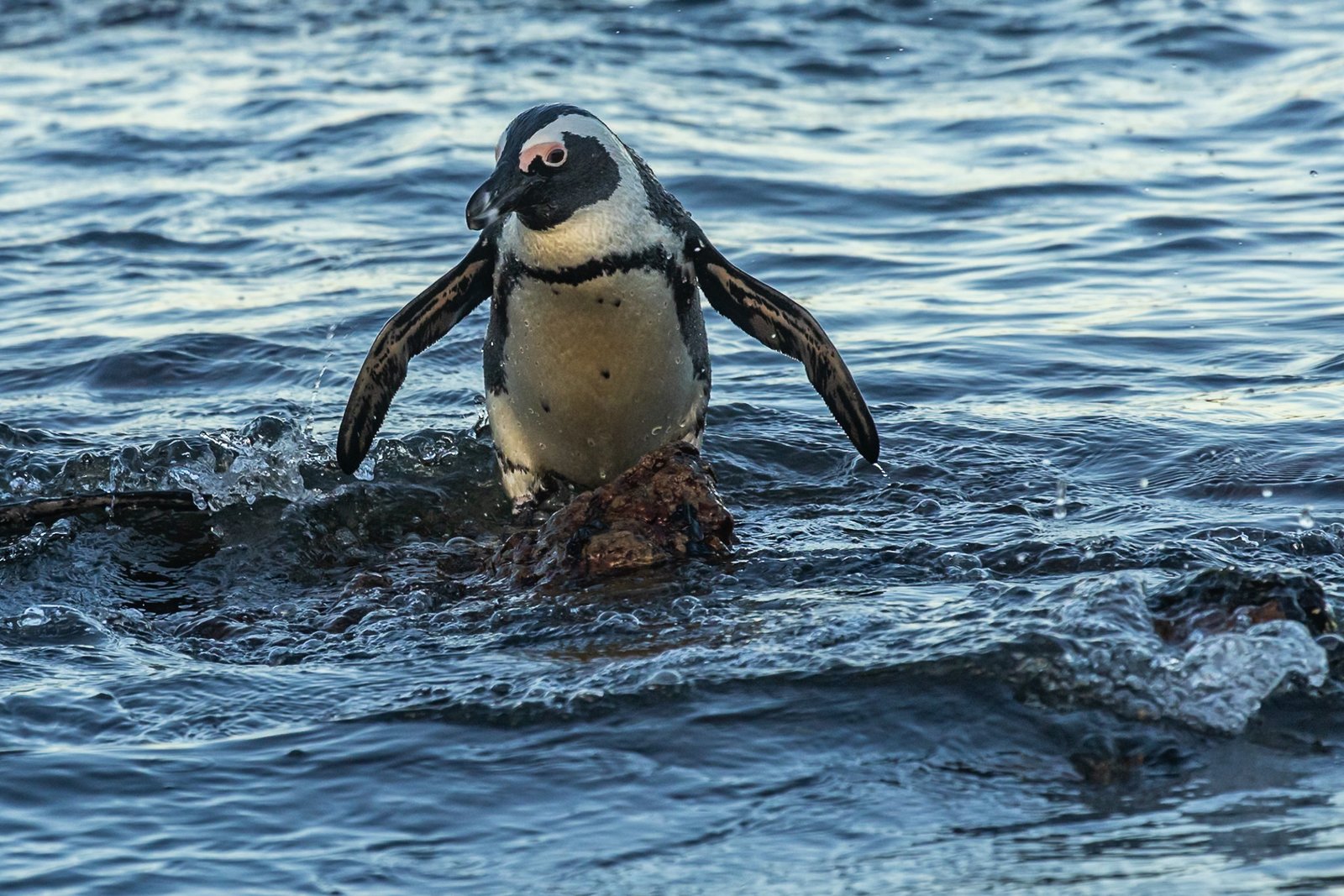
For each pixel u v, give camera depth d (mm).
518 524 21203
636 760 12703
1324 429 22781
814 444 23578
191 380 27641
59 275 34344
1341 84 47219
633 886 10836
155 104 50656
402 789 12336
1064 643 13938
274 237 36844
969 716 13195
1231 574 14695
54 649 16094
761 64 54031
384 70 54344
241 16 65250
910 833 11492
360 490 22109
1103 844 11203
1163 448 22484
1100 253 34125
